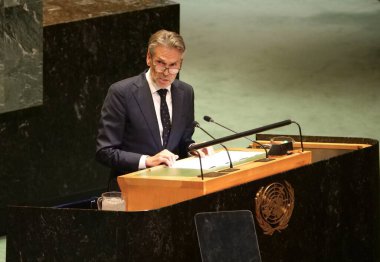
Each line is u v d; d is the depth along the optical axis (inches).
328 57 983.6
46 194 600.4
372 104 844.6
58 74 592.7
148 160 434.0
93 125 614.2
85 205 428.5
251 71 938.1
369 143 479.8
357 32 1077.8
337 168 454.9
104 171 625.0
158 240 384.5
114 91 450.3
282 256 432.1
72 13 606.9
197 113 812.0
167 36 432.5
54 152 599.2
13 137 579.2
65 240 388.5
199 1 1233.4
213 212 391.9
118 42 613.9
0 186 579.2
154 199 400.5
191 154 440.1
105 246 383.9
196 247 396.5
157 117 454.3
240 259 394.0
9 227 396.8
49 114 593.0
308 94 871.1
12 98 567.8
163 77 436.1
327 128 783.1
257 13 1168.2
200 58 978.7
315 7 1197.1
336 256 462.0
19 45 564.1
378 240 490.3
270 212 422.6
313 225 446.3
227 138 409.1
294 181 434.0
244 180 412.2
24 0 561.0
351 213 466.3
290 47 1019.9
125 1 635.5
